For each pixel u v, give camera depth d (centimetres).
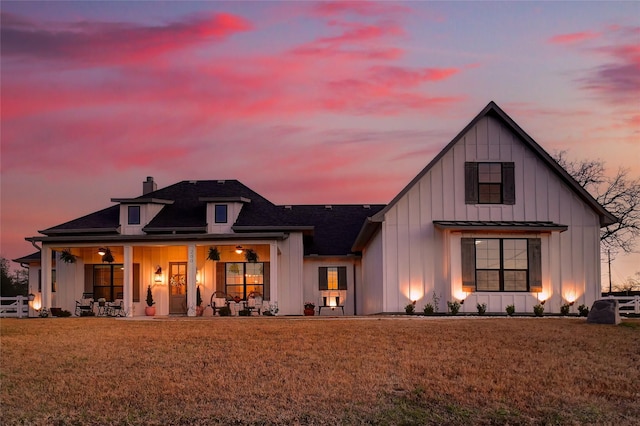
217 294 3108
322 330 2059
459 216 2661
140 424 1220
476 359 1625
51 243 3000
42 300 2984
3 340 1969
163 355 1722
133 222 3203
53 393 1395
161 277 3164
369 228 2791
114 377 1509
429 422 1214
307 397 1342
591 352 1697
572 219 2695
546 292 2595
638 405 1291
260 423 1216
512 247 2611
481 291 2584
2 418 1258
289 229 3164
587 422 1205
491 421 1216
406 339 1877
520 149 2697
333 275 3444
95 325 2322
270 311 2877
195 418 1241
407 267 2628
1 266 5778
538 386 1397
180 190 3509
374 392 1366
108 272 3180
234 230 3178
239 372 1534
